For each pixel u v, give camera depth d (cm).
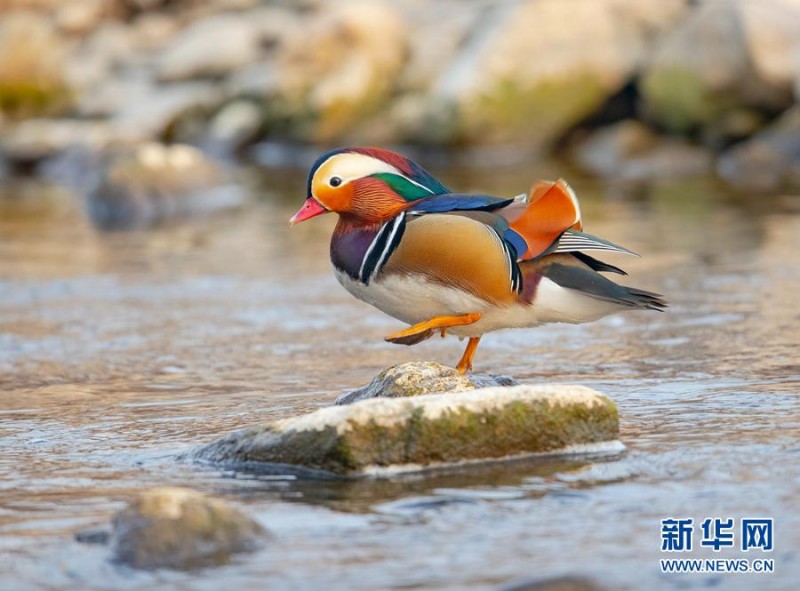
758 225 1895
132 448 850
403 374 867
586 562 621
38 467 806
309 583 603
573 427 796
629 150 2656
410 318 946
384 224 928
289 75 2992
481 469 766
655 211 2058
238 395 1026
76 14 3553
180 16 3544
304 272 1650
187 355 1206
